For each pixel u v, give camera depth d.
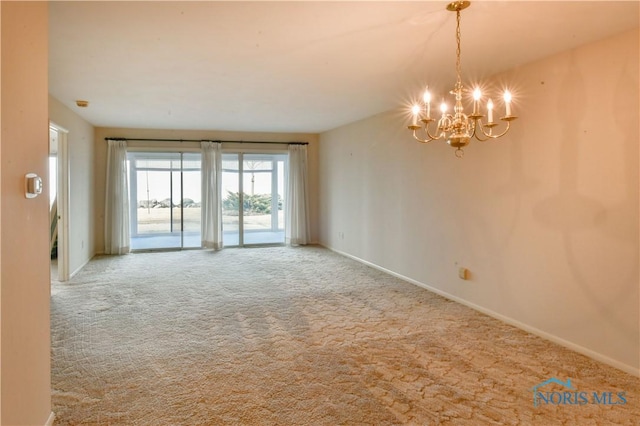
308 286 5.08
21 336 1.71
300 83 4.14
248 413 2.28
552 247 3.28
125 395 2.46
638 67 2.66
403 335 3.45
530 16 2.49
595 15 2.47
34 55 1.85
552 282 3.30
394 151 5.59
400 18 2.52
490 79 3.85
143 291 4.80
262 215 8.41
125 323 3.71
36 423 1.90
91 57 3.27
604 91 2.86
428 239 4.89
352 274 5.74
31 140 1.81
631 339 2.75
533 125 3.42
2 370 1.52
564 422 2.21
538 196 3.39
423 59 3.34
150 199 7.70
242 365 2.87
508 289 3.74
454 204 4.43
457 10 2.41
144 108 5.44
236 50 3.11
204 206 7.80
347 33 2.77
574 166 3.08
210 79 3.96
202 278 5.47
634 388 2.56
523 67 3.49
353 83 4.11
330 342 3.29
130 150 7.42
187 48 3.07
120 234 7.27
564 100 3.14
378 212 6.05
